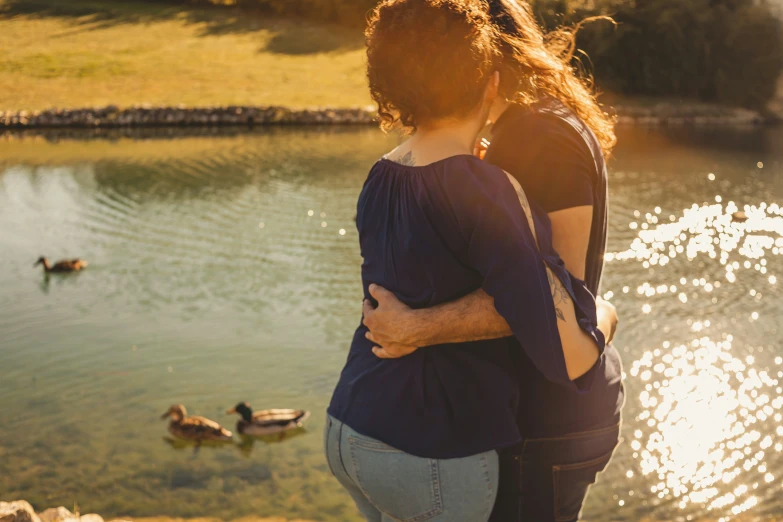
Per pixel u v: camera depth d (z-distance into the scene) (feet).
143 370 36.32
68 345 38.96
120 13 182.80
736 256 55.83
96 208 67.56
